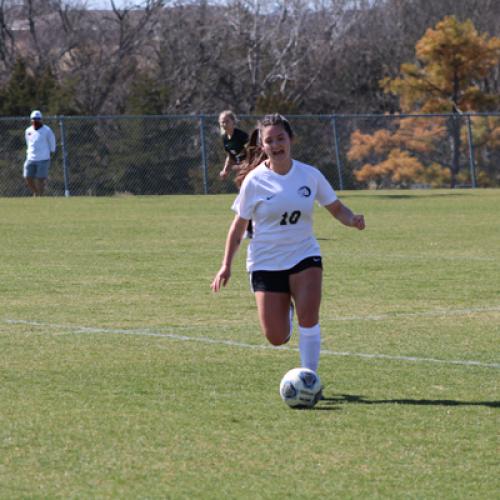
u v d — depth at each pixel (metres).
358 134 146.00
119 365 31.56
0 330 38.03
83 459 21.89
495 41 184.50
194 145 135.25
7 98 158.88
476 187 143.12
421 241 71.12
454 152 147.62
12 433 23.88
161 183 134.38
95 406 26.39
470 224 84.44
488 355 33.16
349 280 51.72
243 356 33.00
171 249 66.94
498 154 151.50
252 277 28.41
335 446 22.84
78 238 74.50
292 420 25.05
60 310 42.75
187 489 19.97
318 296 27.89
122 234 77.44
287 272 27.97
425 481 20.45
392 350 34.03
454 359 32.50
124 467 21.36
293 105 167.38
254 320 40.22
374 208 102.50
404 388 28.42
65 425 24.56
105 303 44.59
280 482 20.38
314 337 28.11
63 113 159.50
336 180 144.62
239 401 26.98
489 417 25.31
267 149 27.70
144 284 50.69
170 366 31.41
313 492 19.78
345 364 31.70
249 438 23.48
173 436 23.62
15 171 131.62
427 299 45.38
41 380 29.50
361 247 67.44
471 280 51.53
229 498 19.45
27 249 67.31
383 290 48.19
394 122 151.62
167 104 182.50
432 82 186.50
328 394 27.77
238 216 28.22
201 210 100.88
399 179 147.00
